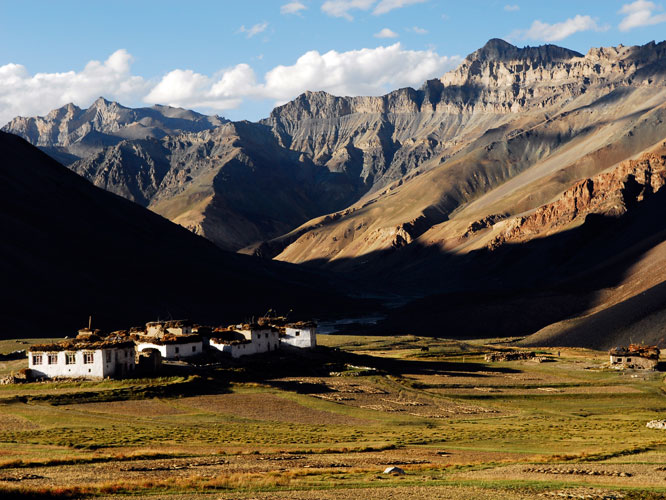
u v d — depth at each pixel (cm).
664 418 11756
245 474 6688
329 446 8731
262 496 5822
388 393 13525
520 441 9425
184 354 14525
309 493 5950
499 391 14512
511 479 6625
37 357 12669
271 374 14325
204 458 7650
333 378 14625
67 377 12462
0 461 7100
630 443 9162
